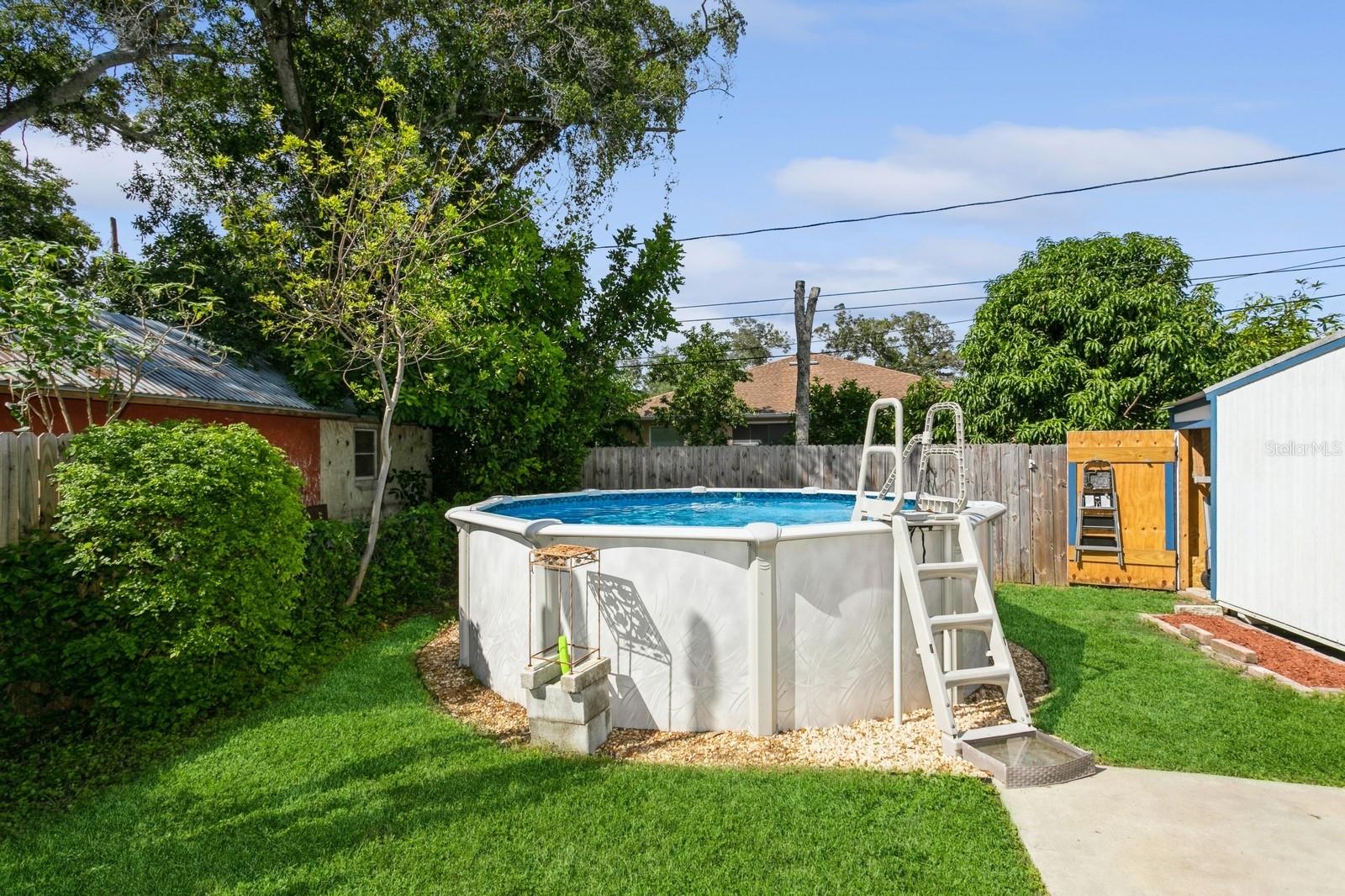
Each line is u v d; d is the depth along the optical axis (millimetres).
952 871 3014
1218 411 7820
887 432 17141
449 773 3945
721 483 12836
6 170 15305
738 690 4562
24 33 12031
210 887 2947
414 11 11719
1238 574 7402
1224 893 2885
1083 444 9609
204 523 4734
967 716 4848
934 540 5188
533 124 14438
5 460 4629
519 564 5152
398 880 2967
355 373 9898
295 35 12000
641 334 13008
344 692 5324
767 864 3061
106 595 4492
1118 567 9477
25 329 5234
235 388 8898
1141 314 12211
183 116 12305
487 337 9711
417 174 8484
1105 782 3855
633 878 2977
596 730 4355
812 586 4617
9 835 3391
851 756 4207
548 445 12047
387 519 8258
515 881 2955
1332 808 3568
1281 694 5160
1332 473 5992
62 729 4598
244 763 4098
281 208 10906
